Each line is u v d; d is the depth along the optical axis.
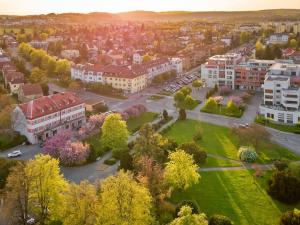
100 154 183.00
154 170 139.50
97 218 109.19
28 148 196.62
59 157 174.12
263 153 184.75
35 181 120.56
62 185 123.69
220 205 139.25
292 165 156.25
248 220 130.00
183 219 102.56
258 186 152.12
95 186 130.38
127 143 195.88
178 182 143.38
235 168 169.12
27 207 123.06
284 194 139.00
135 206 110.94
